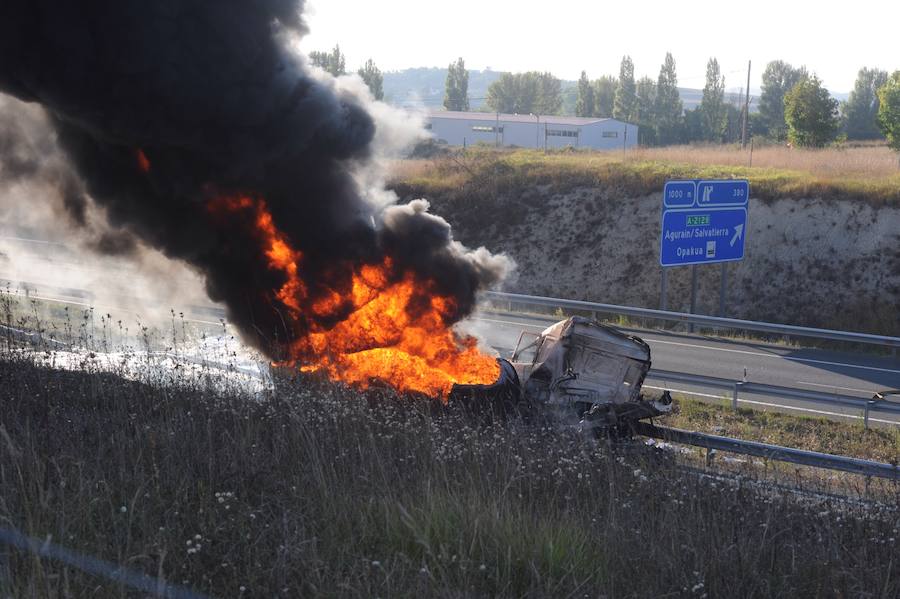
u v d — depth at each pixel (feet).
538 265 108.99
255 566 16.61
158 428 23.40
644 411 32.40
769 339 75.20
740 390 45.65
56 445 21.91
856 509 22.24
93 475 20.21
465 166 129.08
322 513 19.33
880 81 307.99
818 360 63.00
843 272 93.61
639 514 20.35
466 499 19.74
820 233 96.78
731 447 30.07
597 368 35.50
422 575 15.88
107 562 16.16
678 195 72.54
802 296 93.35
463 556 16.79
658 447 29.09
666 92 324.19
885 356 65.72
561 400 34.14
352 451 23.04
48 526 17.30
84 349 38.22
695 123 318.45
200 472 21.15
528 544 17.90
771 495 22.93
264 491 20.62
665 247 72.64
